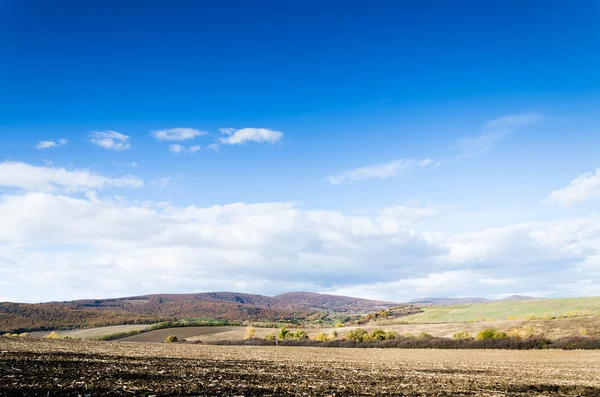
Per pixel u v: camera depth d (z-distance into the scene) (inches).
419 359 1991.9
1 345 1809.8
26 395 604.4
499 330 3353.8
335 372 1251.8
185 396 679.7
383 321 5792.3
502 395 847.1
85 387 706.8
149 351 2022.6
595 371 1427.2
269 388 834.8
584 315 3442.4
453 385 990.4
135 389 722.2
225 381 906.7
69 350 1754.4
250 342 3654.0
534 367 1571.1
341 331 4379.9
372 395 801.6
